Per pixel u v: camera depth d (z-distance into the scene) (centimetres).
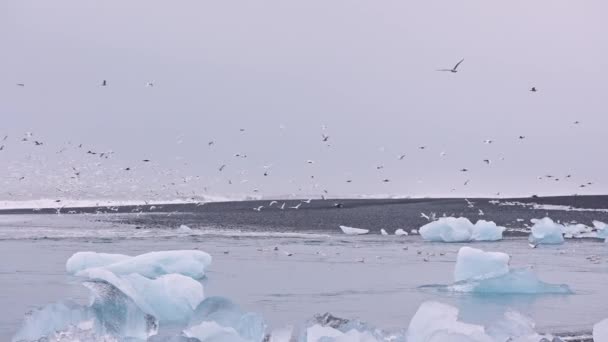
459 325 1191
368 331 1124
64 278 2022
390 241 3397
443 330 1102
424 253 2859
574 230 3847
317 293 1841
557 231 3394
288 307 1645
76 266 2092
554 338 1137
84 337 1135
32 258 2519
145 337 1270
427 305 1232
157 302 1466
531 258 2738
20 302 1650
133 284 1472
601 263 2578
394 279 2102
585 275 2244
